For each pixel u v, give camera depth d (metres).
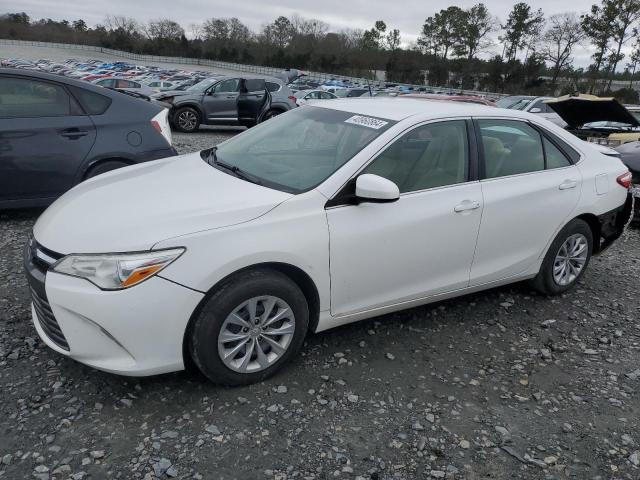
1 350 3.18
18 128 5.18
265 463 2.46
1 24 100.12
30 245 2.93
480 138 3.69
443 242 3.46
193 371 3.08
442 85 70.19
